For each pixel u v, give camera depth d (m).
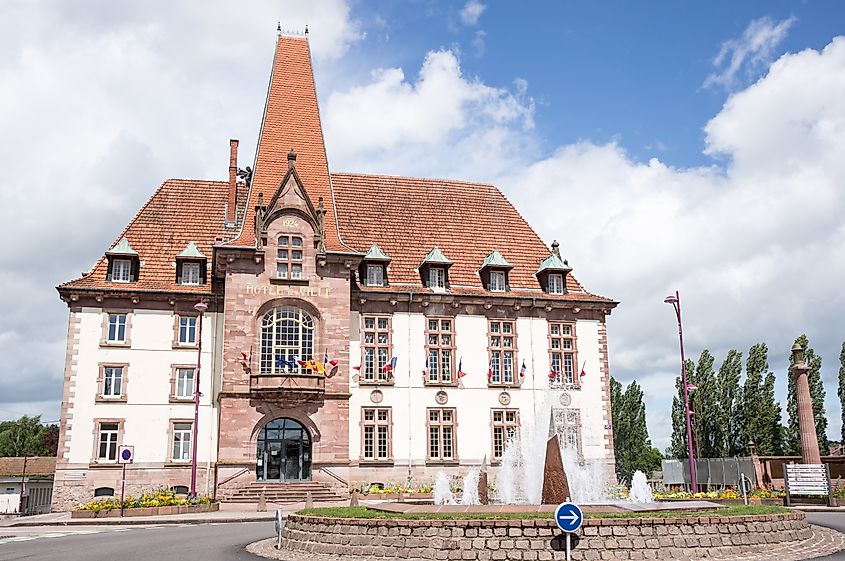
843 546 22.80
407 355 53.81
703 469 54.75
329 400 49.91
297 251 51.78
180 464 49.09
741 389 70.75
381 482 51.31
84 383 48.91
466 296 55.19
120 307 50.44
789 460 54.00
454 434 53.38
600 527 19.70
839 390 65.62
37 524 35.94
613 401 83.38
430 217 60.84
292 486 47.66
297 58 59.59
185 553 22.70
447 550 19.80
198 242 54.97
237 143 58.91
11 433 118.19
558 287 58.31
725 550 20.50
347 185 61.25
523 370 55.47
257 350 49.56
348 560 20.64
